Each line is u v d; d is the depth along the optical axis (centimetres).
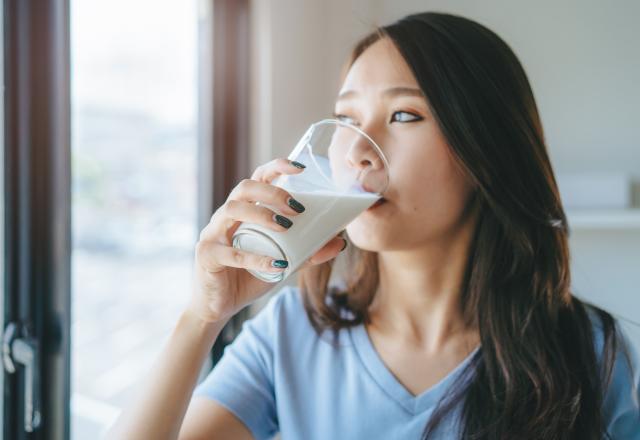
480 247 81
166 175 155
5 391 98
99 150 154
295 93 163
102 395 153
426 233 73
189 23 145
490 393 74
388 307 83
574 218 137
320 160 62
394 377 76
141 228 167
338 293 88
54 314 103
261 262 60
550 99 173
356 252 87
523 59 175
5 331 97
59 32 100
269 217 58
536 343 77
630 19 161
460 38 73
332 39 179
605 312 86
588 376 77
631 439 77
